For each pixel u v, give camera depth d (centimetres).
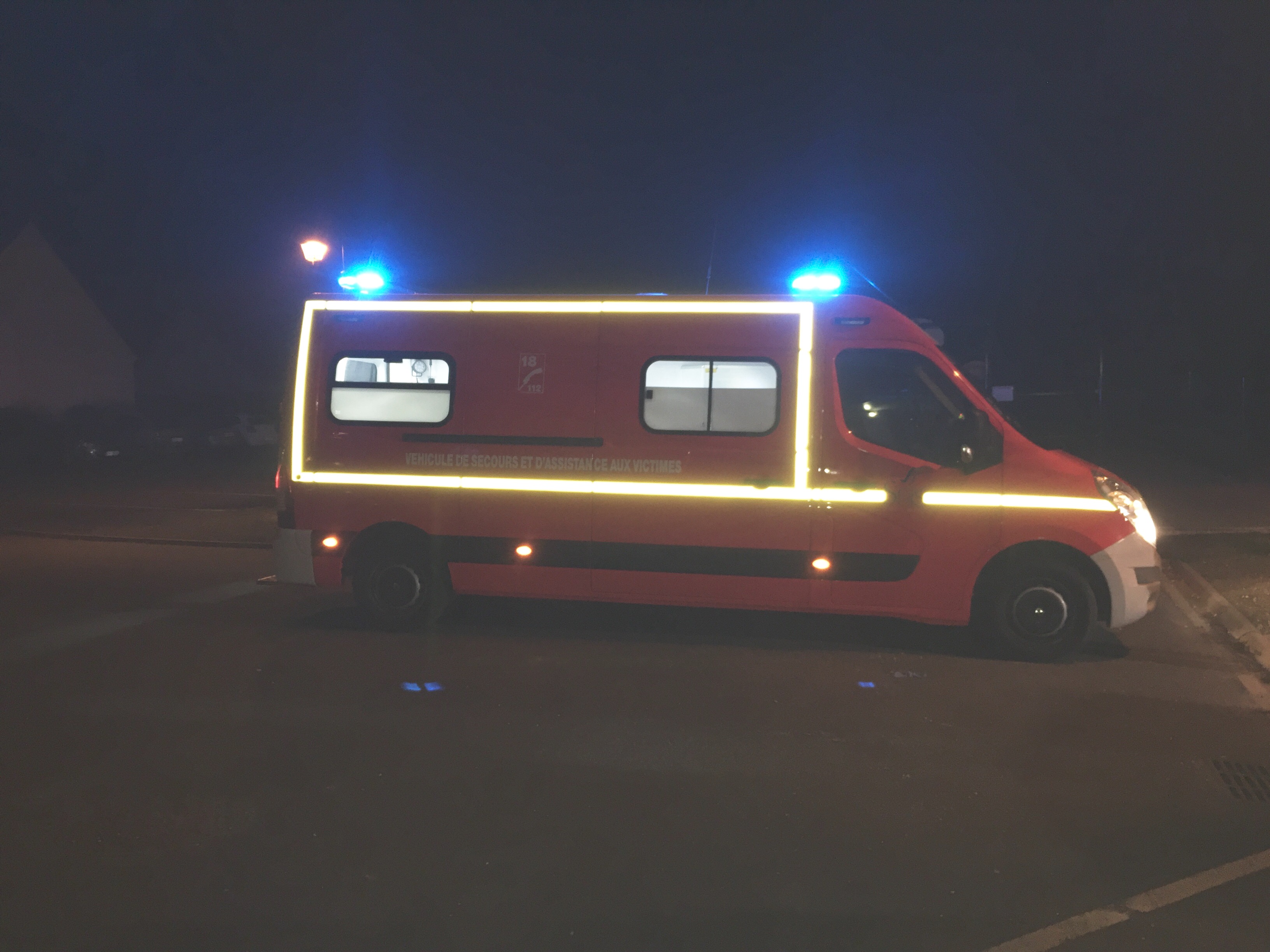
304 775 509
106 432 3209
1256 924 369
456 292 811
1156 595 736
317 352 821
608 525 779
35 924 364
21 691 653
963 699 650
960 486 730
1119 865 417
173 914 372
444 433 802
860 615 756
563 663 727
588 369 780
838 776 515
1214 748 562
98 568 1146
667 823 455
